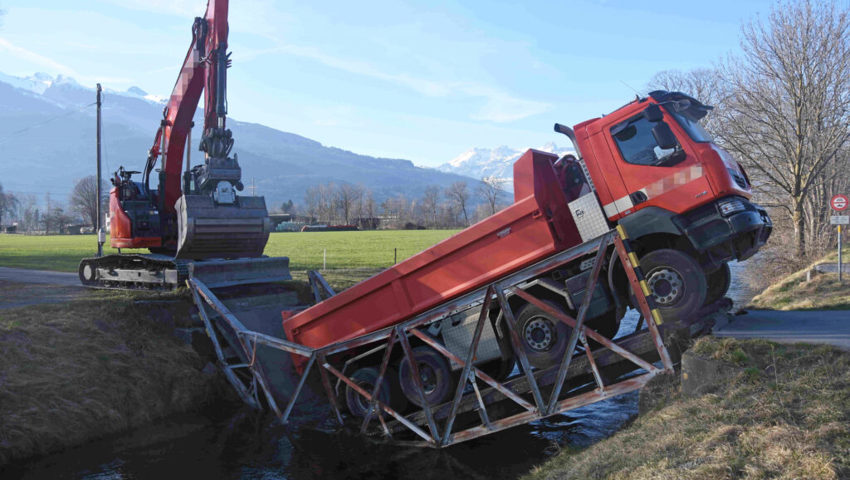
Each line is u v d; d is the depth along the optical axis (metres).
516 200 7.82
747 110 27.80
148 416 9.84
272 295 14.09
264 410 10.47
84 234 128.50
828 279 15.80
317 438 8.99
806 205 30.38
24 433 8.18
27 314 11.53
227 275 13.34
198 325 12.74
